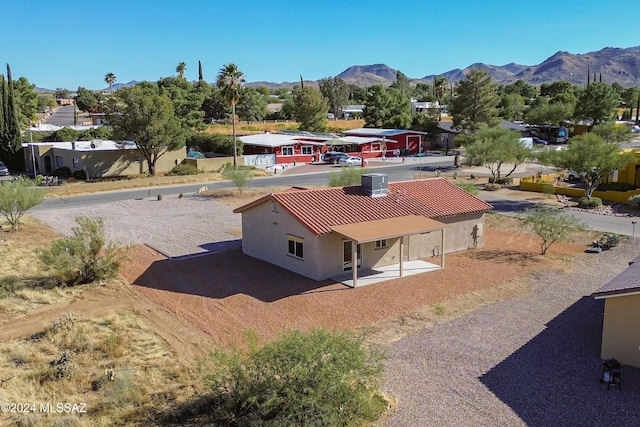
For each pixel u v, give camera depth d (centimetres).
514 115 12338
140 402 1401
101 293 2281
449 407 1365
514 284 2377
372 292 2267
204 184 5397
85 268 2423
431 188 3114
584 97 9338
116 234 3309
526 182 4903
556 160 4044
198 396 1423
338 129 10156
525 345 1747
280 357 1218
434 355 1677
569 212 3872
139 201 4459
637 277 1672
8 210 3362
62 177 5666
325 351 1245
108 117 5522
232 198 4566
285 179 5638
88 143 6391
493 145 5088
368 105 10144
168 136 5656
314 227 2375
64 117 13438
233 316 2019
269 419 1211
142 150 5738
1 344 1759
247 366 1275
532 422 1295
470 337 1816
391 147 7988
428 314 2033
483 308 2091
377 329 1894
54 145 6238
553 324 1920
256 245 2784
